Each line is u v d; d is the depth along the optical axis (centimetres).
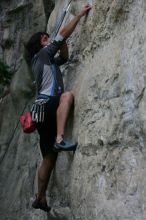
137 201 407
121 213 423
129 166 425
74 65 573
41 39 566
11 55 843
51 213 566
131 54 446
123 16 477
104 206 449
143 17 443
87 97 507
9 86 827
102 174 461
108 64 484
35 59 545
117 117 450
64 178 547
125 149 432
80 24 569
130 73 441
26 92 774
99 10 522
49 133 547
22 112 766
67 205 536
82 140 502
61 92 539
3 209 705
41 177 563
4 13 862
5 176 739
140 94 421
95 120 487
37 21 810
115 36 489
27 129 543
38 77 538
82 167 497
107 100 471
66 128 543
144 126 410
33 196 648
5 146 775
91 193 474
